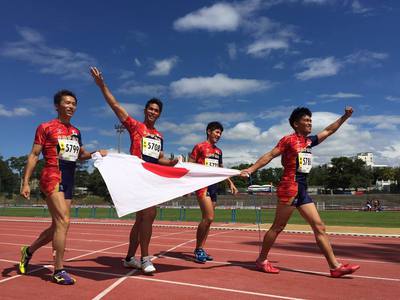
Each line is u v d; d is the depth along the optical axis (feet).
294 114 19.79
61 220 17.28
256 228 54.03
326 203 213.66
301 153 19.26
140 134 19.83
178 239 38.55
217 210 154.20
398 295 16.08
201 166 20.81
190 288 16.63
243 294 15.81
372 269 22.27
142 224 19.01
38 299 14.88
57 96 18.01
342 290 16.75
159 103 20.26
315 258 25.81
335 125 20.27
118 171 18.52
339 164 330.13
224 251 28.99
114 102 19.27
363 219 94.58
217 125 24.30
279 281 18.20
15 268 20.62
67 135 17.71
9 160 393.50
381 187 393.09
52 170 17.31
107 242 35.04
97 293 15.71
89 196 291.38
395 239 41.45
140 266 20.11
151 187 18.81
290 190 19.20
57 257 17.25
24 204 237.25
